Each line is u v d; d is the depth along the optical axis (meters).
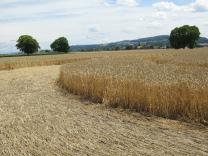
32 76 16.70
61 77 12.16
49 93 10.09
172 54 34.97
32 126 5.60
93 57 33.78
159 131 5.02
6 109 7.39
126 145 4.28
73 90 9.92
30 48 72.06
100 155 3.89
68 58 32.16
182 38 74.94
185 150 3.96
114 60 21.56
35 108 7.44
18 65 26.23
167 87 6.47
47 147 4.32
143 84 7.04
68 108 7.38
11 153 4.13
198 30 75.19
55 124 5.71
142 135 4.79
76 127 5.45
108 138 4.68
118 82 7.84
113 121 5.88
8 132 5.23
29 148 4.32
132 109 6.92
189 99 5.93
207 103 5.57
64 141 4.59
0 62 26.66
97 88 8.27
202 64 15.84
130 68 11.68
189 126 5.31
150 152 3.93
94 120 6.00
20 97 9.36
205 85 6.30
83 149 4.17
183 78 7.14
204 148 4.03
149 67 12.40
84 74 9.59
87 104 7.90
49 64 29.12
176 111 6.12
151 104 6.45
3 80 15.20
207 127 5.20
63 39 95.94
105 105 7.58
